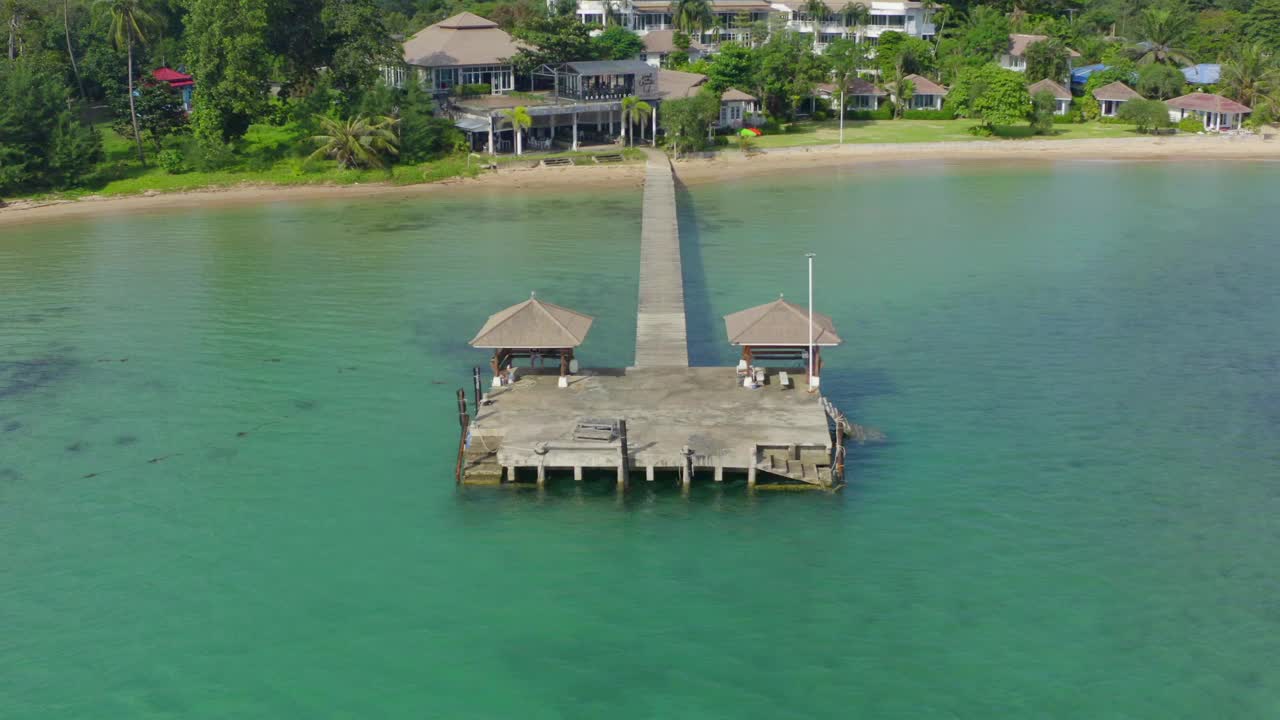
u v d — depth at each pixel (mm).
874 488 44688
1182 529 41312
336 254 85375
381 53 123938
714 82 135750
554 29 137500
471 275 78125
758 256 82938
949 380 56562
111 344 63750
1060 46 152375
